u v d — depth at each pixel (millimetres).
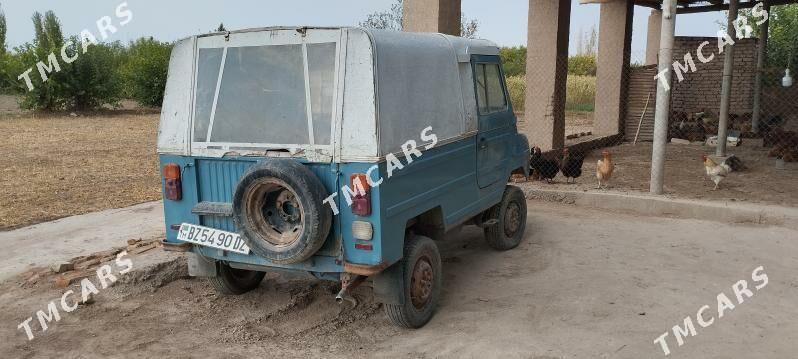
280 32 4535
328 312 5371
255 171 4289
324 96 4387
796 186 9750
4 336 4961
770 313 5113
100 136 20672
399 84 4559
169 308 5520
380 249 4309
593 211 8945
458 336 4805
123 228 8086
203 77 4789
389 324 5090
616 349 4488
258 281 5941
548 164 10258
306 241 4254
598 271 6242
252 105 4617
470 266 6539
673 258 6613
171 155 4902
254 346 4738
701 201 8617
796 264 6344
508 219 6984
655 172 9148
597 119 16609
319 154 4348
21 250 7160
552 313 5195
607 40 16125
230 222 4770
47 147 17734
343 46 4332
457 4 9891
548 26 12203
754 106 16031
